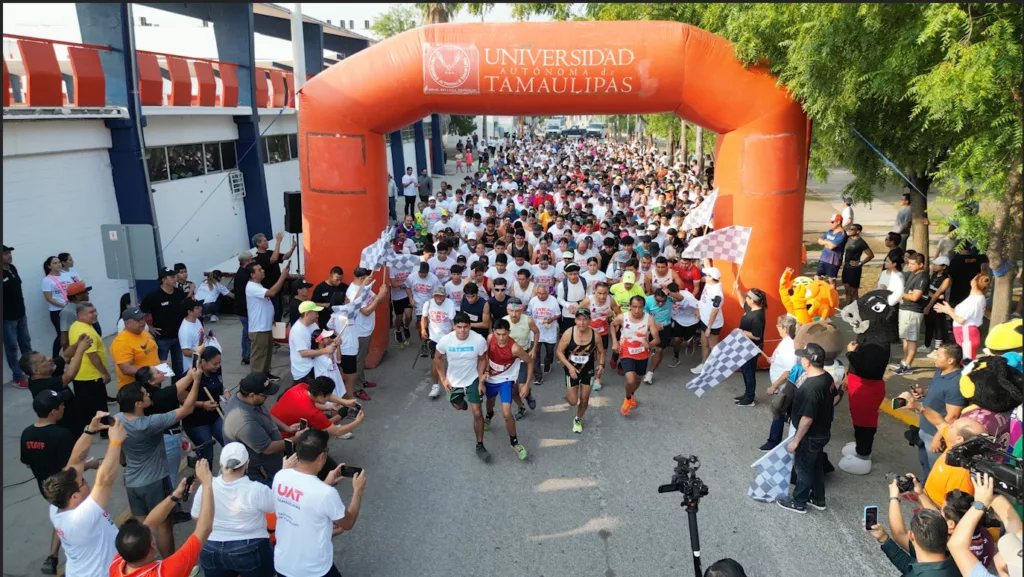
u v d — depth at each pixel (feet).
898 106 30.40
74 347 24.70
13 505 22.15
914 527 13.41
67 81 39.68
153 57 43.16
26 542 20.13
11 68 43.19
